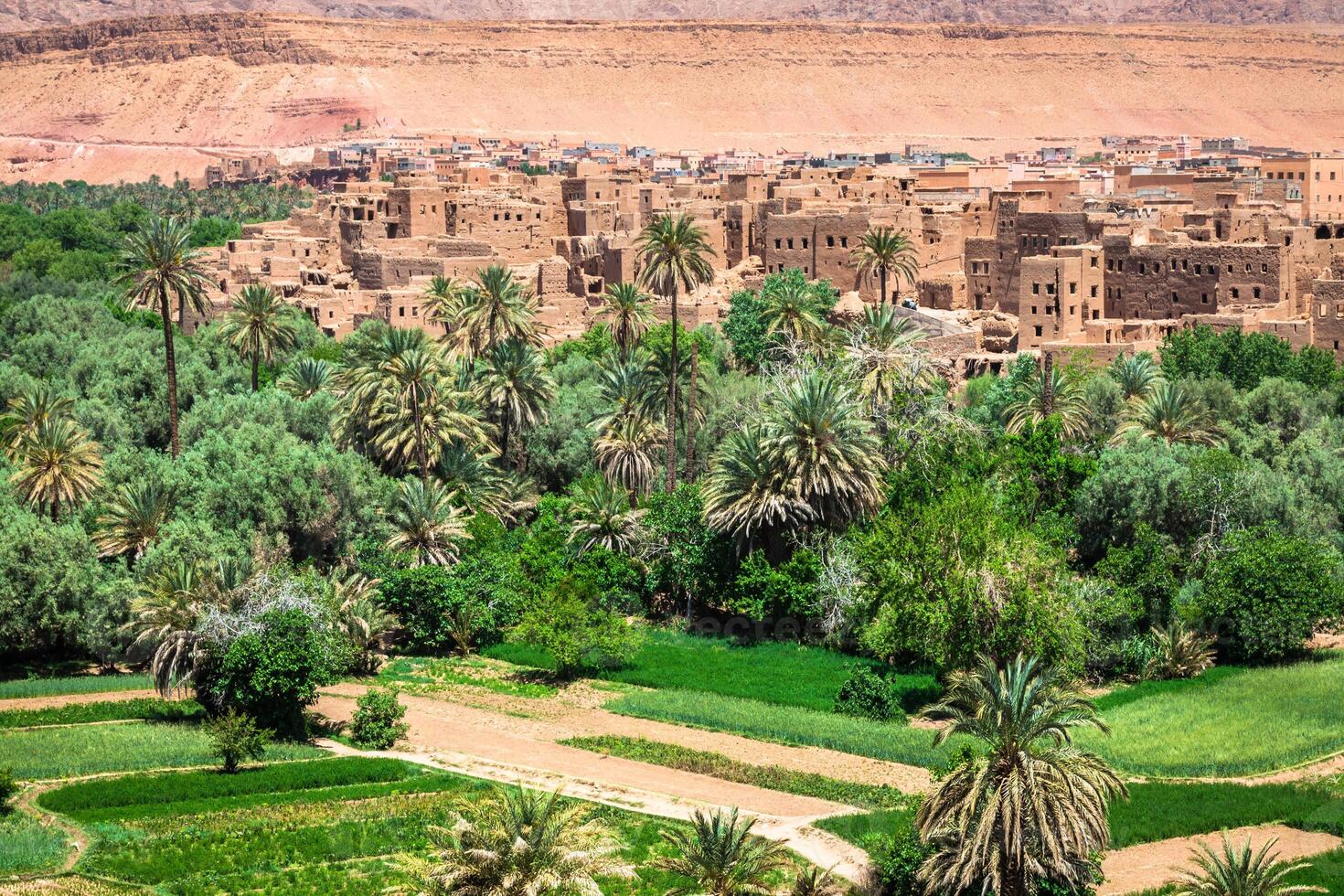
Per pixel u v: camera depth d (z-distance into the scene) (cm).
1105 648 17688
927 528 17412
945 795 12200
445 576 19588
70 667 18588
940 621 16925
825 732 16250
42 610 18100
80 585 18112
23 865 13012
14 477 19225
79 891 12519
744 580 19288
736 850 12438
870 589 18088
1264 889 11838
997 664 17038
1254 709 16388
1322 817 13762
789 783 14988
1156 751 15450
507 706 17525
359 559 19962
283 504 19600
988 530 17288
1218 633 18138
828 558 19112
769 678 18062
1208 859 13062
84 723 16575
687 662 18738
